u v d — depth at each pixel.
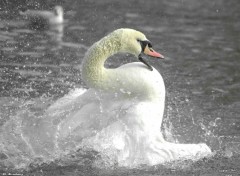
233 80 18.72
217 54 21.89
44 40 21.38
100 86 12.19
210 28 26.33
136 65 12.48
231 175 11.89
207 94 17.25
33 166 11.89
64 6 27.84
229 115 15.60
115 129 12.06
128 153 11.89
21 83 16.42
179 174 11.73
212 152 12.98
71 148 12.22
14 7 24.97
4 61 18.30
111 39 12.30
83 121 12.25
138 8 29.28
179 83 18.14
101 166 11.92
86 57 12.20
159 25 25.98
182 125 14.83
